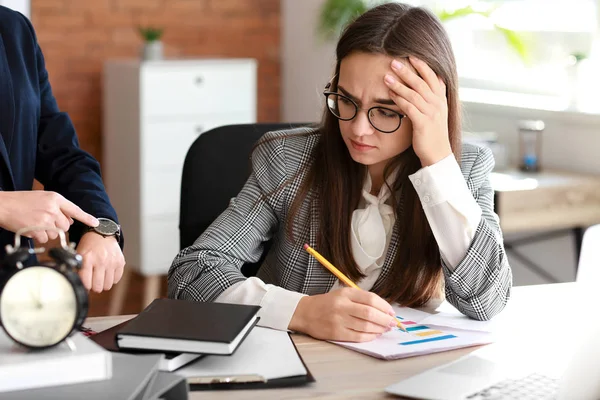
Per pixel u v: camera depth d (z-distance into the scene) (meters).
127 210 5.23
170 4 5.66
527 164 3.84
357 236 1.83
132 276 5.15
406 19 1.68
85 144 5.53
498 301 1.69
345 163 1.83
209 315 1.40
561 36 4.20
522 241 4.06
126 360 1.18
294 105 5.87
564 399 1.21
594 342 1.22
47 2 5.31
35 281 1.11
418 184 1.68
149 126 5.03
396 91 1.63
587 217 3.61
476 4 4.61
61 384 1.08
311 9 5.56
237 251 1.85
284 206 1.89
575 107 3.94
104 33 5.49
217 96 5.21
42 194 1.62
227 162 2.18
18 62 1.94
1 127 1.89
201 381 1.27
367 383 1.33
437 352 1.49
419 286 1.80
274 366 1.34
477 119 4.42
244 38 5.89
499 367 1.40
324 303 1.56
